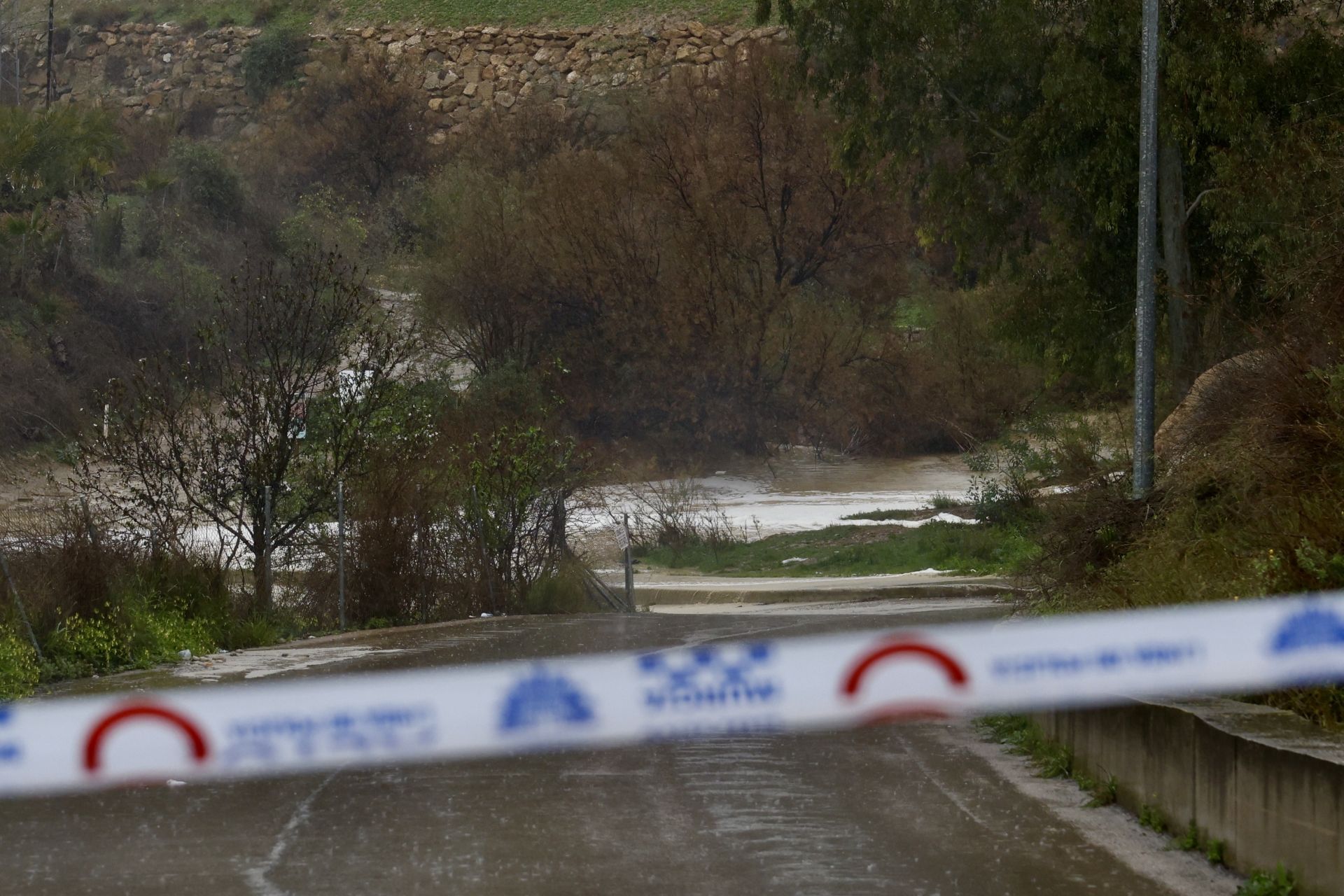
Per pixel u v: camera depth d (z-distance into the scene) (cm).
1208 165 9675
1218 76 8888
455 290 17762
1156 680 2245
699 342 17712
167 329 15338
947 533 10262
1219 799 2089
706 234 17812
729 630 5553
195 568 5491
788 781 2681
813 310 18212
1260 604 2236
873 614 6462
